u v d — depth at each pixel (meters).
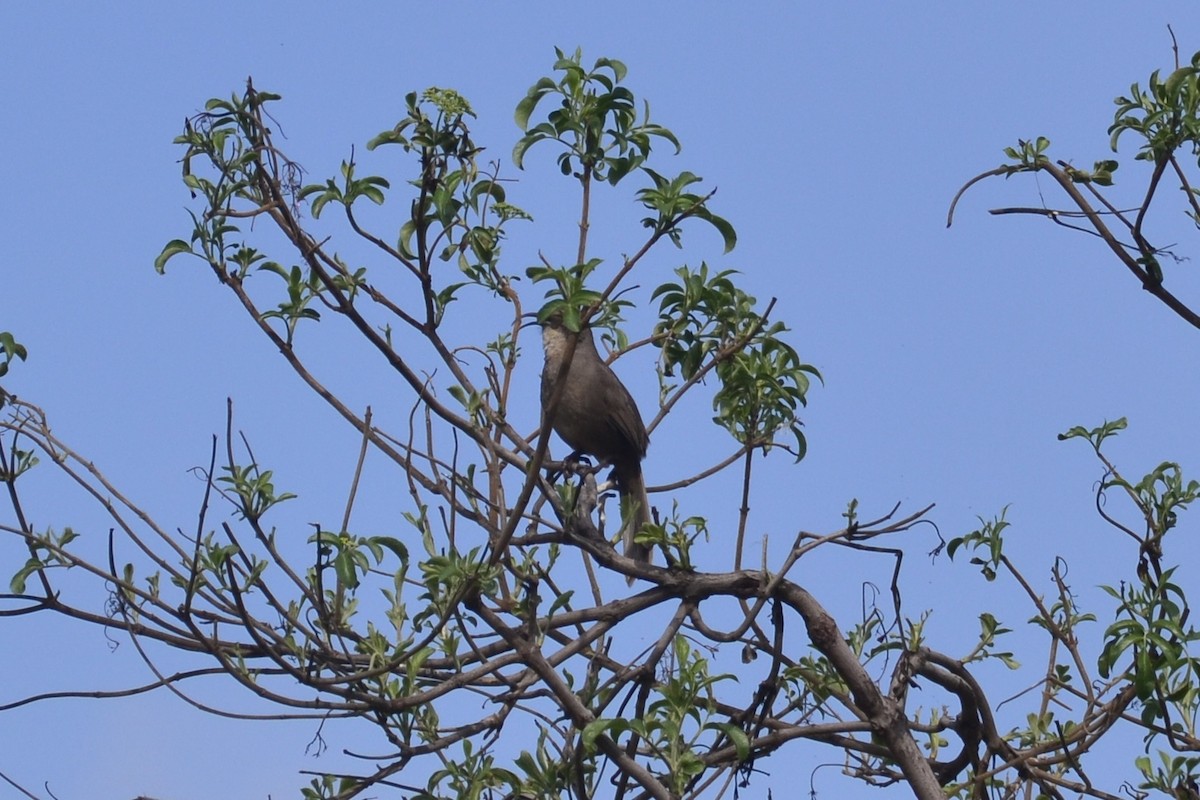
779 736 11.31
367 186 10.48
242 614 9.63
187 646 10.38
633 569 10.96
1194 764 10.62
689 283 10.81
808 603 11.18
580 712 10.03
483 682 10.80
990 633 12.14
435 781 10.36
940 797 11.12
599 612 10.81
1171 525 11.38
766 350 11.24
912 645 11.53
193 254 11.07
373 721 10.16
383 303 10.88
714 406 11.59
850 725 11.34
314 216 10.55
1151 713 10.24
